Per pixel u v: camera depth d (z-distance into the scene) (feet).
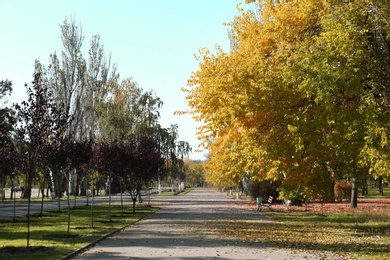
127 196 235.40
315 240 53.72
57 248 44.14
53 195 197.36
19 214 99.40
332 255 41.24
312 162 50.16
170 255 40.60
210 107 47.26
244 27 54.70
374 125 38.29
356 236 58.18
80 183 250.57
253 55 47.11
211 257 39.45
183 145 183.32
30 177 46.55
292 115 41.88
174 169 176.14
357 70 36.99
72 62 187.93
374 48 40.04
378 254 41.98
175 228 67.87
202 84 50.75
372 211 100.78
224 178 187.42
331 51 38.19
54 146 55.57
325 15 43.42
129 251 43.39
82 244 47.39
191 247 46.37
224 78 43.86
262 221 81.97
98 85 191.52
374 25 38.91
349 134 40.40
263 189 152.66
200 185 559.38
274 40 47.91
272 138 45.57
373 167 45.93
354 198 122.52
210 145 81.20
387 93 39.04
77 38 189.98
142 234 59.52
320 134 44.75
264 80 42.19
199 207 130.82
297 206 130.72
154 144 132.77
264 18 50.08
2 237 54.34
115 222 77.20
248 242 50.93
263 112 43.75
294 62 41.70
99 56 195.00
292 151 46.29
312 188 55.36
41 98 47.34
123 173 91.97
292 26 45.85
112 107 150.71
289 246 47.65
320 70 37.29
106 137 145.69
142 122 154.92
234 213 104.27
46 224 73.05
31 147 47.34
